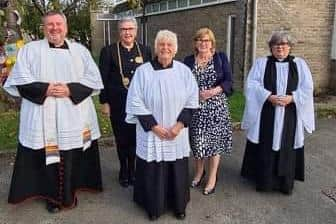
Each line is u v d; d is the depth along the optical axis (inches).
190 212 156.0
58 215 153.6
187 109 148.6
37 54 143.9
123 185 179.9
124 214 154.8
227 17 433.1
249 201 165.6
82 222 148.9
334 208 160.7
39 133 147.1
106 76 169.8
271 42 166.1
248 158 181.5
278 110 164.6
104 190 175.9
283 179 170.4
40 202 163.2
